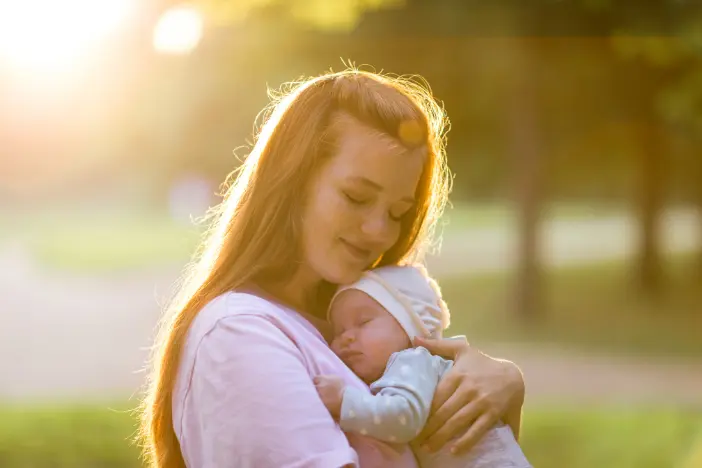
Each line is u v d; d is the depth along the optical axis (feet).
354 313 8.57
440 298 9.18
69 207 251.60
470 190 162.20
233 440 7.06
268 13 40.91
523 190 76.33
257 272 8.05
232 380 7.17
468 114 74.69
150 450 8.71
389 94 8.06
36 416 35.55
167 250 123.34
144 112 136.87
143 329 65.46
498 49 65.41
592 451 31.96
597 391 46.78
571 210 250.98
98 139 241.35
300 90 8.18
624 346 63.41
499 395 8.08
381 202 7.89
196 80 88.74
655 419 37.35
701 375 52.01
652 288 86.84
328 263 7.99
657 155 87.20
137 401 39.42
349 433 7.66
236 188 8.40
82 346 58.54
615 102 73.56
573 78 70.03
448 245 138.92
